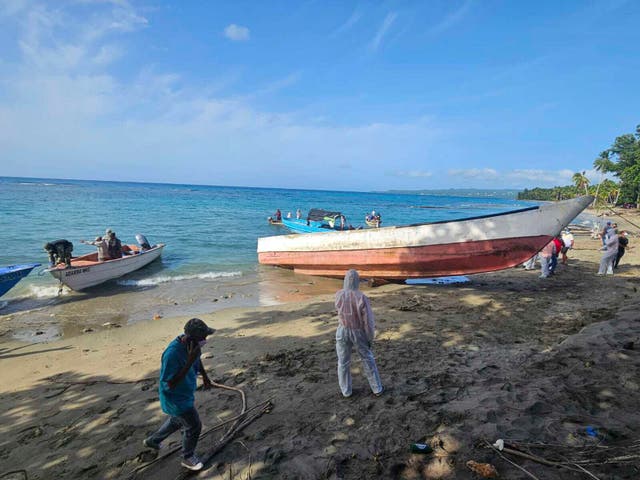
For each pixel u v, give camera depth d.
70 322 9.27
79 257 14.34
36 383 6.01
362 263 12.34
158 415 4.86
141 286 12.91
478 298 10.02
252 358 6.53
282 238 14.60
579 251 19.72
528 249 10.11
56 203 46.81
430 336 7.10
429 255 11.13
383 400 4.67
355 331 4.70
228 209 50.44
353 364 5.94
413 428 3.96
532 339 6.79
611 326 6.44
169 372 3.46
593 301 9.46
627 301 9.12
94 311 10.14
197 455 3.87
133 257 14.55
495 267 10.65
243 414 4.59
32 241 20.48
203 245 21.59
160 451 4.09
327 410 4.57
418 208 84.88
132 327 8.66
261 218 39.28
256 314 9.33
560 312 8.54
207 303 10.93
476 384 4.91
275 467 3.58
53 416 4.99
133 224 29.53
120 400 5.32
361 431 4.02
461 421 3.96
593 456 3.19
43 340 8.07
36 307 10.51
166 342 7.72
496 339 6.84
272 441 4.03
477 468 3.17
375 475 3.33
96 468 3.89
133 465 3.90
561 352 5.54
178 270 15.48
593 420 3.72
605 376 4.59
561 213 9.66
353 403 4.67
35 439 4.49
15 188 87.31
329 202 92.94
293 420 4.42
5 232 23.16
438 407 4.36
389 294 10.64
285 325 8.34
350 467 3.48
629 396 4.09
